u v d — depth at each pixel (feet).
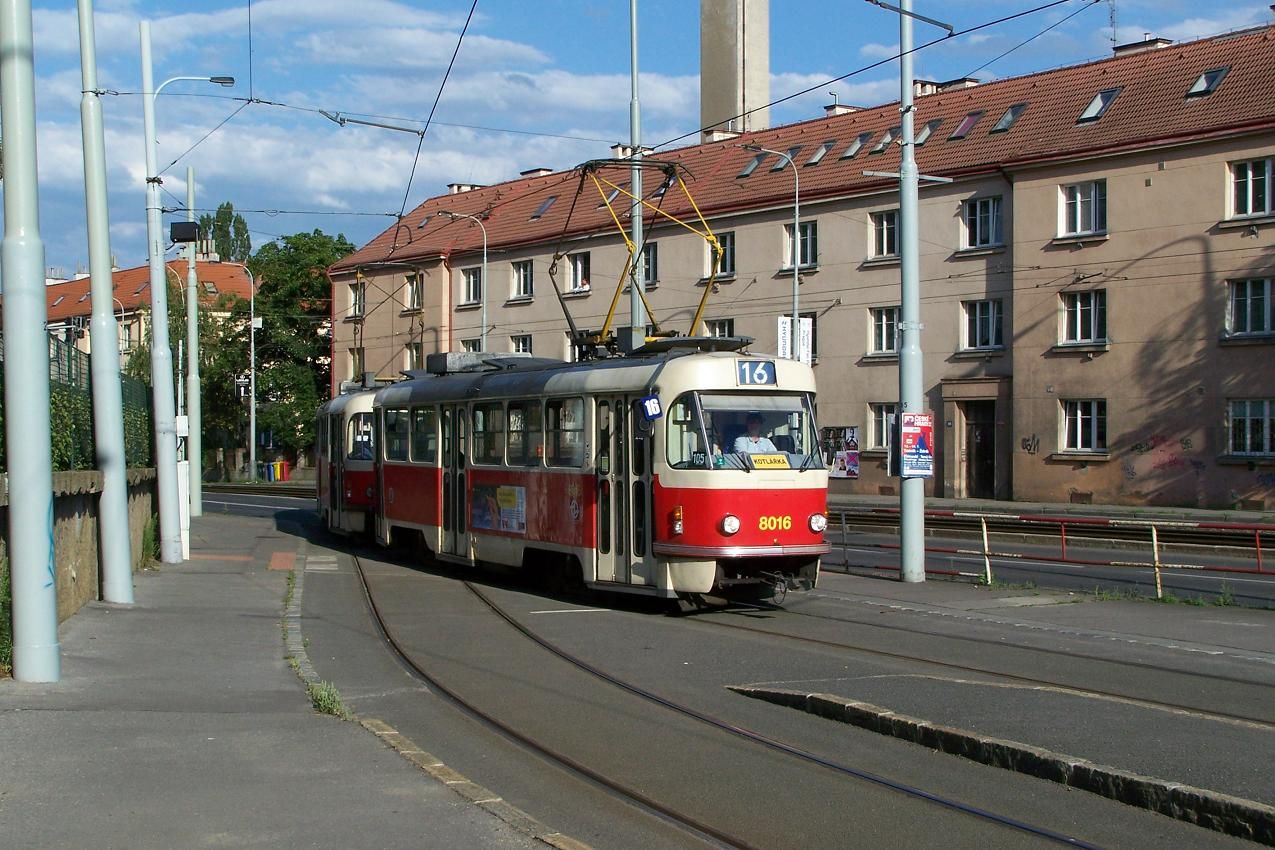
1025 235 125.39
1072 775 23.86
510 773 26.27
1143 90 122.31
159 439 69.62
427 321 186.80
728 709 32.09
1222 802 21.17
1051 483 124.06
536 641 44.06
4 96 31.81
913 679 34.09
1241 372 111.55
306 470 237.86
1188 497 114.73
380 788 23.12
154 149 72.28
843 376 141.18
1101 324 121.60
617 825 22.58
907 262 59.88
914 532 59.93
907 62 59.93
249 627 45.29
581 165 72.28
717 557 48.26
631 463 51.49
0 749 25.40
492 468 61.67
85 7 50.24
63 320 276.21
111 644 39.88
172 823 20.81
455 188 209.77
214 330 228.43
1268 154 109.70
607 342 60.70
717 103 210.59
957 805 22.95
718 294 151.84
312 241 233.14
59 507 43.21
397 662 40.47
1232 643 41.39
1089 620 47.16
